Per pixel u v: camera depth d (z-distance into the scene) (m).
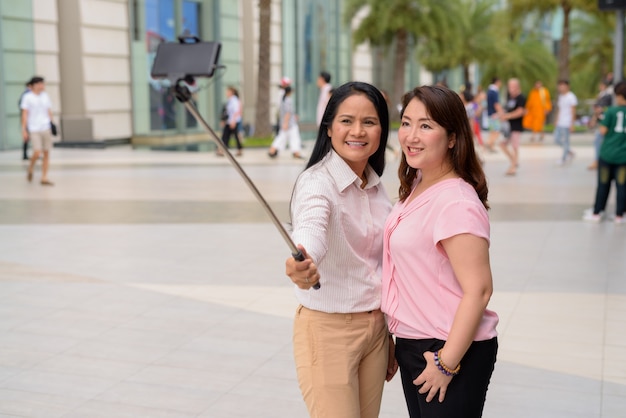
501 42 36.84
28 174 13.41
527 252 7.91
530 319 5.67
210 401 4.21
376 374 2.87
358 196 2.78
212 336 5.30
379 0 32.06
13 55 19.81
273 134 26.23
